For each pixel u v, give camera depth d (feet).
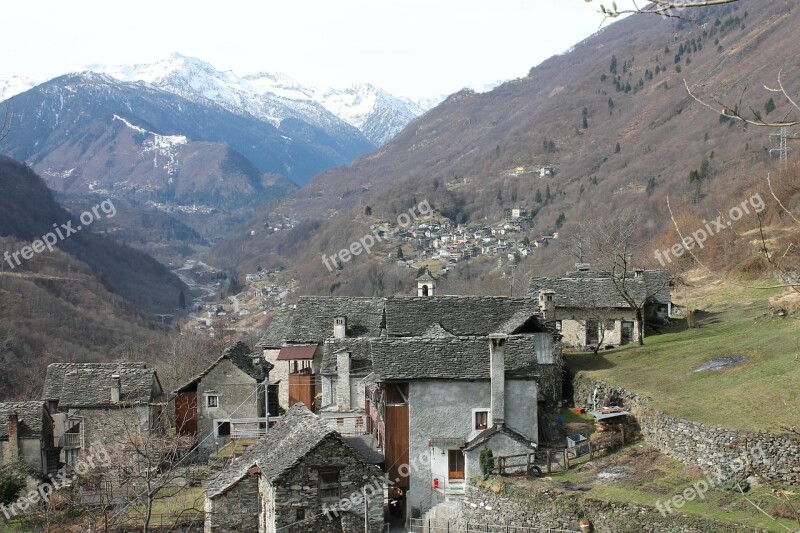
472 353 137.80
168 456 161.89
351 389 168.66
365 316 201.57
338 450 116.16
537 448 134.62
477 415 134.31
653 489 115.55
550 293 181.27
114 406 178.60
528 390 135.74
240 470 127.65
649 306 214.28
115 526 119.55
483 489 122.83
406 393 135.44
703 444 120.06
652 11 32.86
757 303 217.56
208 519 123.34
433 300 184.24
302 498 114.52
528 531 114.52
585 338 206.49
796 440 110.22
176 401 188.24
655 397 142.00
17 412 176.65
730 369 150.10
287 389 200.23
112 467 135.64
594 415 144.87
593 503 111.34
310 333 200.23
